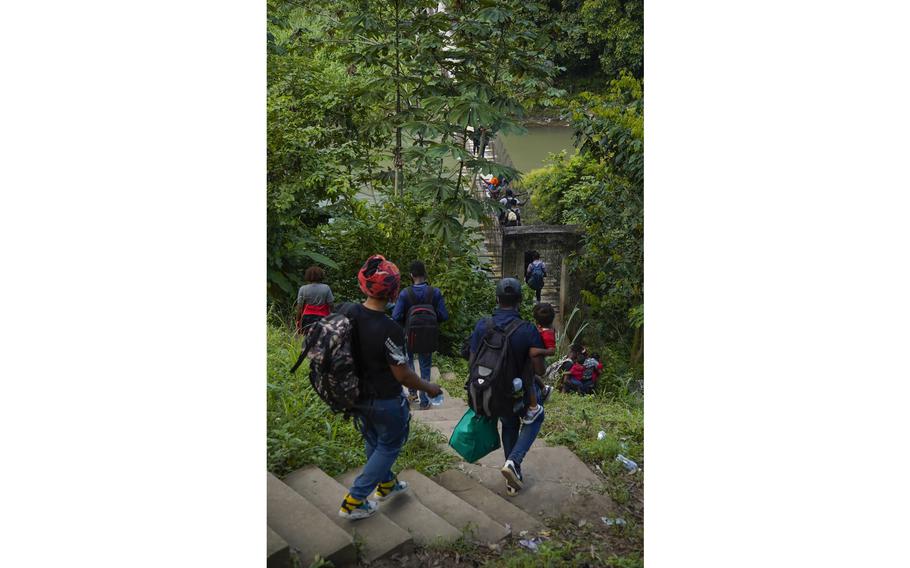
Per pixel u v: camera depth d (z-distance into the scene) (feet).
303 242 29.58
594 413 19.89
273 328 22.26
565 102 35.65
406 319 20.27
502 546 11.98
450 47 34.12
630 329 38.91
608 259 38.32
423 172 33.09
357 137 34.94
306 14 37.06
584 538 12.79
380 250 31.53
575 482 14.79
